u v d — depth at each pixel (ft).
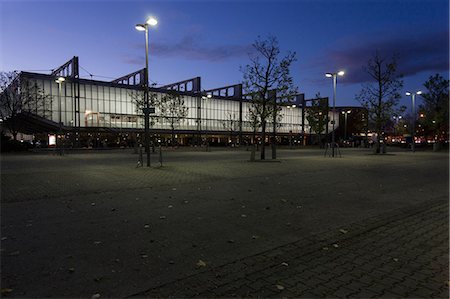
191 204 26.71
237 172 49.98
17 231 19.03
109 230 19.39
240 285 12.56
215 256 15.43
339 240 18.06
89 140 182.29
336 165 63.93
